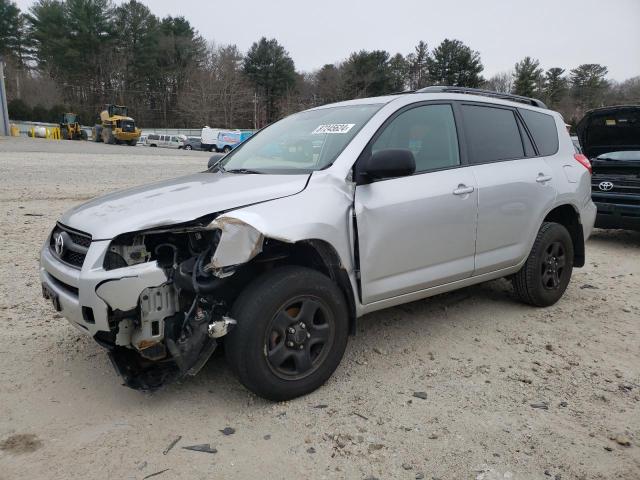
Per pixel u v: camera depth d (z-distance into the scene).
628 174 7.84
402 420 3.08
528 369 3.77
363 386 3.46
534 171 4.66
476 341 4.23
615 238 9.05
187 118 85.12
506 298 5.31
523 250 4.62
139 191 3.58
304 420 3.06
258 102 84.88
